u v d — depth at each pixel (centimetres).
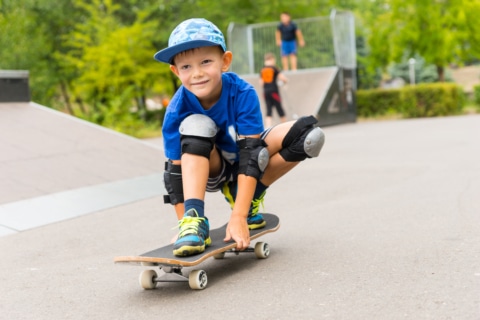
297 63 1870
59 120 898
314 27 1844
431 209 478
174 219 514
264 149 334
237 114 334
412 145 1006
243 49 1928
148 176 734
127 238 450
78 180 673
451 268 311
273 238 414
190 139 319
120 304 293
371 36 2594
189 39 308
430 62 2492
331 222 454
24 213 546
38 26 2631
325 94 1714
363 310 257
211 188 355
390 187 604
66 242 448
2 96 936
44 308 296
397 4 2427
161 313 273
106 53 2153
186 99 331
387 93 2095
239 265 348
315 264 337
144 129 1786
